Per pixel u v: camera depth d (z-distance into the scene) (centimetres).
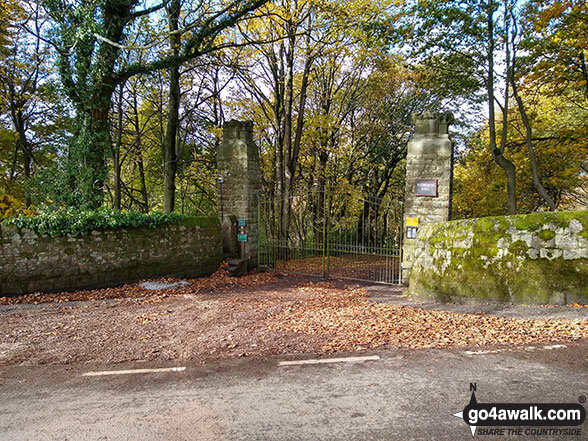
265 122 1862
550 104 1936
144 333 614
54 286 892
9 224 847
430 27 1472
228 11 1286
